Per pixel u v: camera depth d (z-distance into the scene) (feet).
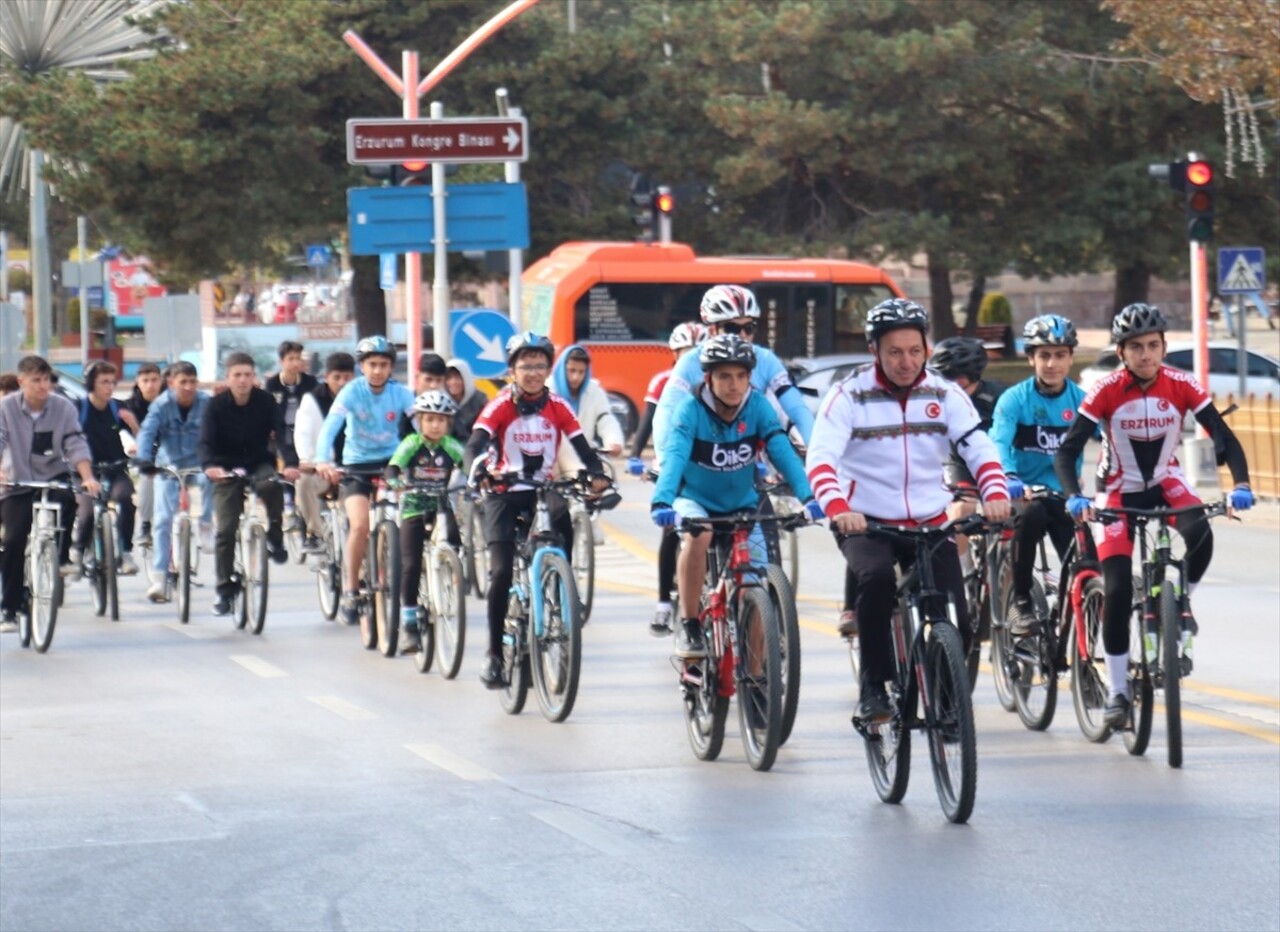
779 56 273.75
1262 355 220.64
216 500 100.01
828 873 47.39
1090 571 63.52
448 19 291.99
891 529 53.16
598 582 117.29
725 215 295.07
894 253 279.49
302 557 127.13
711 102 271.90
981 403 74.28
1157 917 43.19
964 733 51.55
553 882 46.98
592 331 235.40
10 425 95.20
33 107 274.77
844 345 238.68
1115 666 60.75
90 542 110.52
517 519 73.87
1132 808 54.24
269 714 74.02
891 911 43.91
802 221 297.33
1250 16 165.17
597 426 107.86
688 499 62.54
